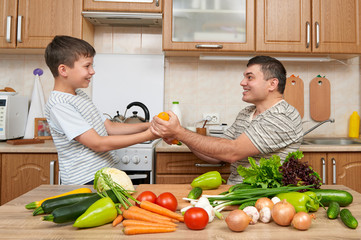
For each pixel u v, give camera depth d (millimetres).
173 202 875
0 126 2143
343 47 2285
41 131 2322
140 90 2566
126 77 2562
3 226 772
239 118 1679
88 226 760
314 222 815
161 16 2225
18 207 912
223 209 932
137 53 2596
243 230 765
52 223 799
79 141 1393
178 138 1368
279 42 2268
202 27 2260
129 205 850
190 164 2021
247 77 1495
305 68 2631
